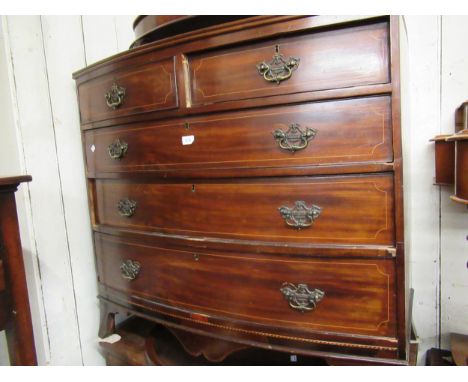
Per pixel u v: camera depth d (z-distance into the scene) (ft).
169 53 2.85
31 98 3.75
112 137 3.41
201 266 2.97
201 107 2.77
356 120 2.35
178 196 3.03
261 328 2.76
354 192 2.41
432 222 3.61
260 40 2.53
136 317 4.62
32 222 3.78
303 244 2.56
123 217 3.48
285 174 2.55
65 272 4.10
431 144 3.52
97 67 3.38
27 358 2.43
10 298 2.35
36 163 3.80
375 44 2.27
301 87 2.45
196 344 3.19
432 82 3.47
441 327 3.68
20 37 3.65
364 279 2.44
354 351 2.52
